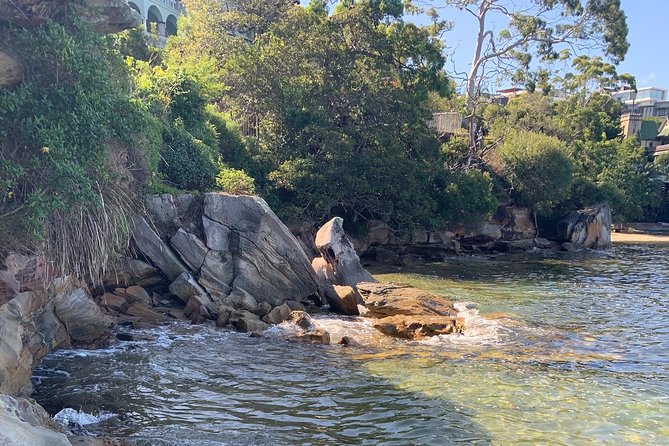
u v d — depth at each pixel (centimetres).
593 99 6819
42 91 989
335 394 942
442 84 3194
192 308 1486
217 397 913
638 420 847
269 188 2542
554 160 3962
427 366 1112
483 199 3319
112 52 1391
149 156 1573
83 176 1023
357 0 3114
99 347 1166
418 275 2506
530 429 809
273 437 764
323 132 2656
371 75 3012
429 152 3103
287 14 3078
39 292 994
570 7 4028
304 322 1435
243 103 2872
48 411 816
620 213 6181
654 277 2606
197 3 3412
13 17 969
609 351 1262
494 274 2631
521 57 4184
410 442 760
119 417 811
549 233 4494
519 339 1351
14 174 904
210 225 1639
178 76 2195
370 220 3067
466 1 4109
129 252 1527
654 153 7275
